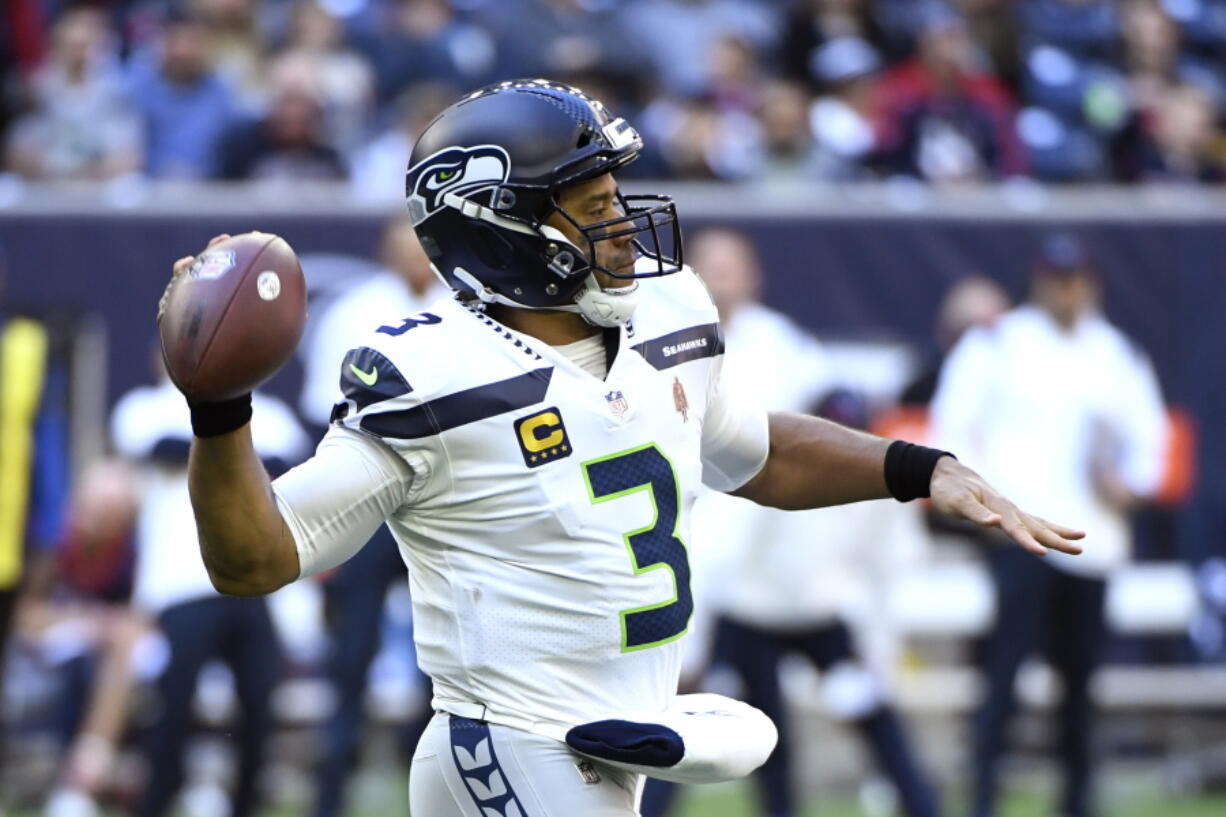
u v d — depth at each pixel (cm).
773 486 1243
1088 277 2533
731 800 2731
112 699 2506
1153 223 2886
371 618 2305
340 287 2731
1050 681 2867
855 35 3800
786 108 3338
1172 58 4141
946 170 3372
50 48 3712
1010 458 2508
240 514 1022
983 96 3534
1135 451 2519
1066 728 2502
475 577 1098
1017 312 2684
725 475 1244
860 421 2411
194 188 2911
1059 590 2478
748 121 3594
